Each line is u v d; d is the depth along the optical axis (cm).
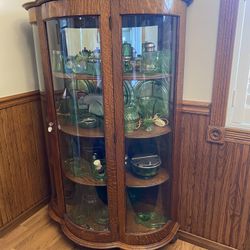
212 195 145
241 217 141
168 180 145
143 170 138
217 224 149
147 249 141
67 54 125
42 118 180
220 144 134
